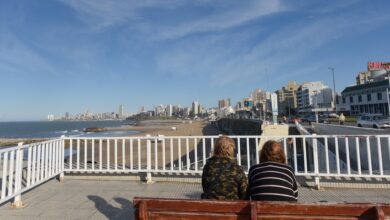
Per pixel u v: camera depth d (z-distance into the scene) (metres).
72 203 6.37
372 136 7.22
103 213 5.72
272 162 3.71
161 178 8.34
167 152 30.23
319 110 108.38
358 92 93.44
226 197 3.69
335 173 7.39
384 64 62.41
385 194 6.82
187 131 90.56
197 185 7.92
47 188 7.64
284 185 3.49
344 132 20.42
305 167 7.52
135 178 8.52
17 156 6.31
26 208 6.05
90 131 105.81
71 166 8.59
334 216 2.82
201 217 3.06
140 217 3.15
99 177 8.62
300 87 150.25
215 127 114.00
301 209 2.86
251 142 21.62
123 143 8.45
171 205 3.12
